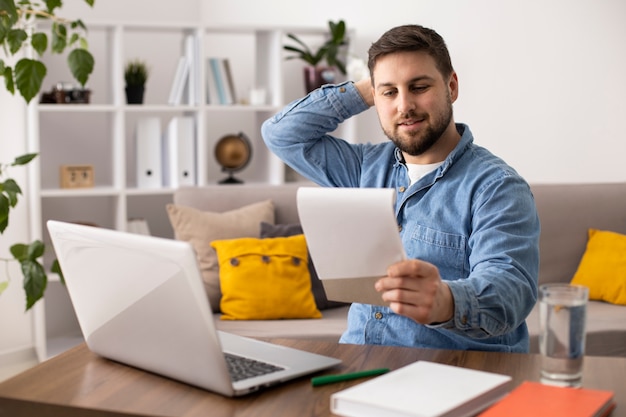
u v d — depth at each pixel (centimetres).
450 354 146
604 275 326
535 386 123
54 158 405
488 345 170
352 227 133
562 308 125
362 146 203
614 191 348
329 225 136
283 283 311
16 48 277
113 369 143
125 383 135
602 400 117
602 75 373
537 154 385
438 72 169
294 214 342
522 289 149
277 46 398
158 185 391
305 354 144
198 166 392
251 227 327
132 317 136
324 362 139
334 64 402
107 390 131
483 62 391
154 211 426
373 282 138
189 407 122
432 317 134
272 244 318
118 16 415
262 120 416
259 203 338
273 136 203
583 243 341
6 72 282
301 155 201
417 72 167
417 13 402
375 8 411
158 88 428
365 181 195
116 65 377
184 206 329
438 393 116
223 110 412
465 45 394
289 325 299
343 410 117
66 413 125
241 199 339
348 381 133
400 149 180
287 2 430
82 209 410
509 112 388
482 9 389
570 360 125
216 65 396
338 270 141
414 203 180
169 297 127
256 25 394
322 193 135
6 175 369
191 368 129
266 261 312
